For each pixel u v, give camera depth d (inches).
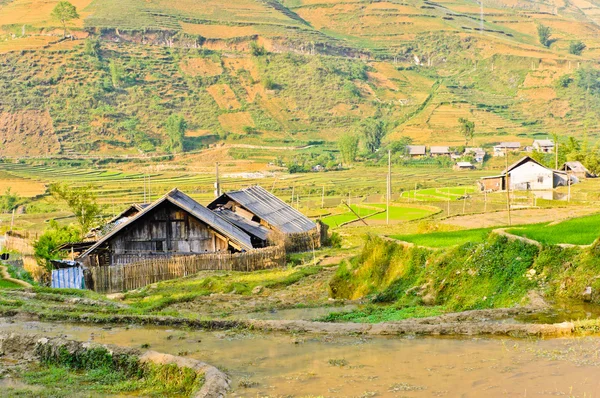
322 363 629.0
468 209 2984.7
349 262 1173.7
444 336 703.7
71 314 912.9
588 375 537.3
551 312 768.9
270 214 2076.8
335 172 6525.6
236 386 577.0
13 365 708.7
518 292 850.8
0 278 1547.7
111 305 1011.9
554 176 3816.4
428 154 7416.3
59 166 7347.4
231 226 1763.0
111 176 6579.7
